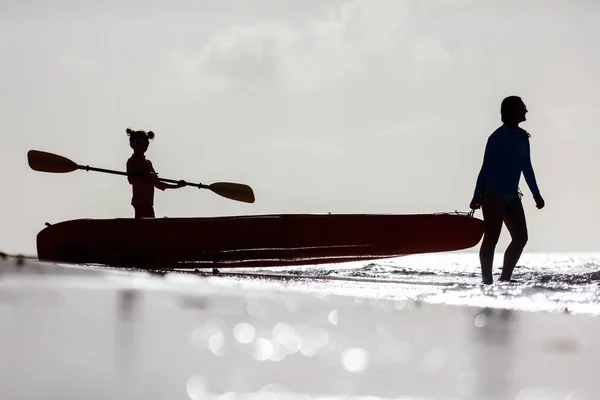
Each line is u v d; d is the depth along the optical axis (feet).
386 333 42.96
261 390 27.96
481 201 96.99
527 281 95.40
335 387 28.76
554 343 39.83
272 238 117.50
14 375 29.53
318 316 50.19
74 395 26.58
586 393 28.32
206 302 57.06
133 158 123.65
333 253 117.91
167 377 29.89
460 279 106.63
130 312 49.16
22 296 56.90
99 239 122.31
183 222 119.96
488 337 41.91
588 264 213.05
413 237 116.06
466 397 27.61
